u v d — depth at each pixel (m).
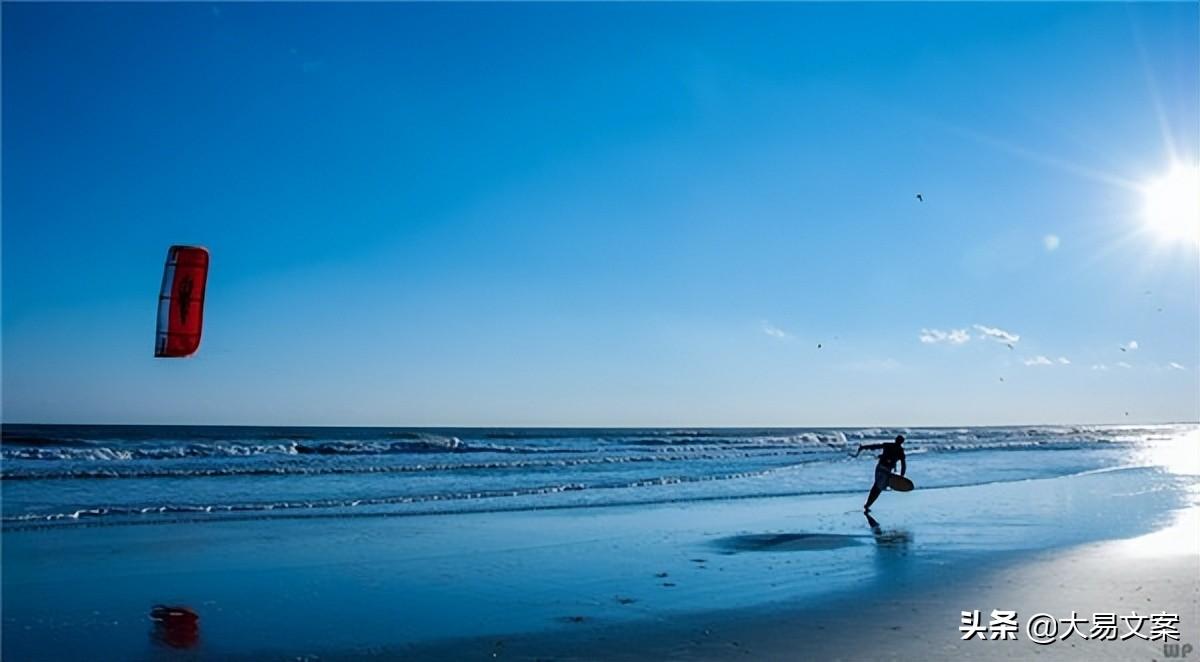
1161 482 24.33
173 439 43.62
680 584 10.07
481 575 10.53
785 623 8.23
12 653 7.30
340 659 7.24
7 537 12.41
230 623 8.30
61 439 36.16
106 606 8.82
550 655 7.22
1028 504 18.52
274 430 80.94
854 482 23.78
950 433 84.56
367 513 15.88
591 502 18.33
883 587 9.85
